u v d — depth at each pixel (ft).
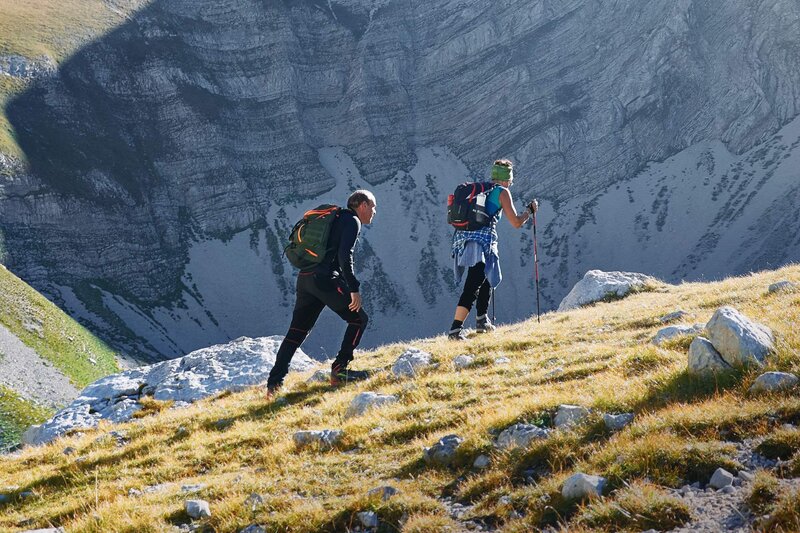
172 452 40.40
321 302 47.75
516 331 59.31
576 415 27.76
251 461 35.55
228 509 26.53
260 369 65.16
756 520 17.16
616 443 23.54
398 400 40.65
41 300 600.39
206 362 67.31
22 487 38.42
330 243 45.03
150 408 60.39
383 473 28.66
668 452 21.71
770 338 28.91
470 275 49.78
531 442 26.13
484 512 22.35
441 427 33.32
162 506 28.84
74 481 37.86
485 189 48.29
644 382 30.63
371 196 45.42
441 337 62.49
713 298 60.59
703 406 24.84
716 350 28.84
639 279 95.35
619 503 19.58
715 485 19.86
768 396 24.26
